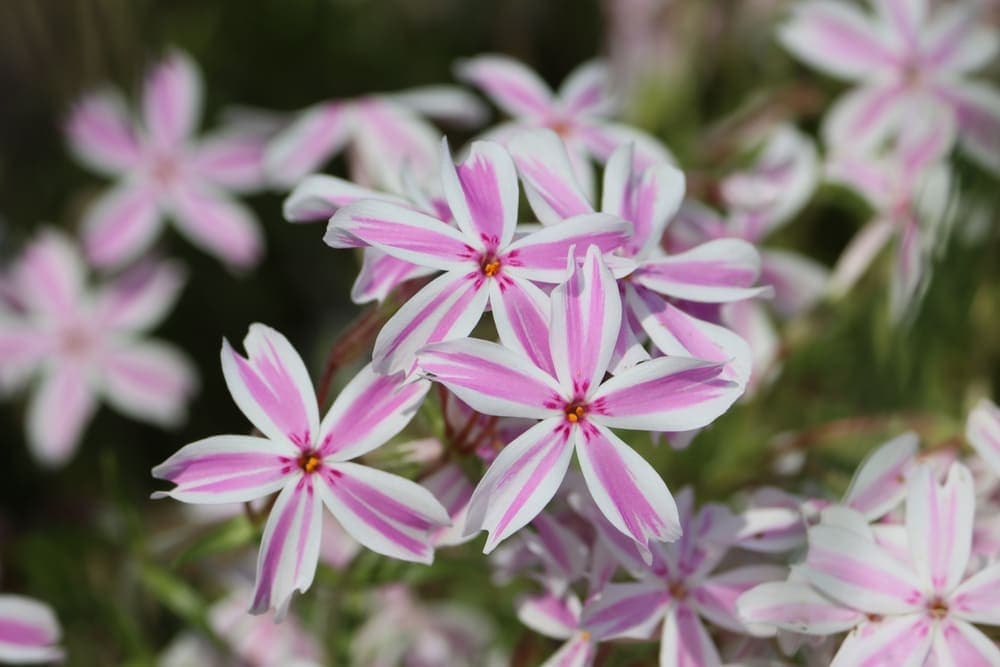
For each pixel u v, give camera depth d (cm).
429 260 19
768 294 20
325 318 35
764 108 28
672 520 19
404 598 26
